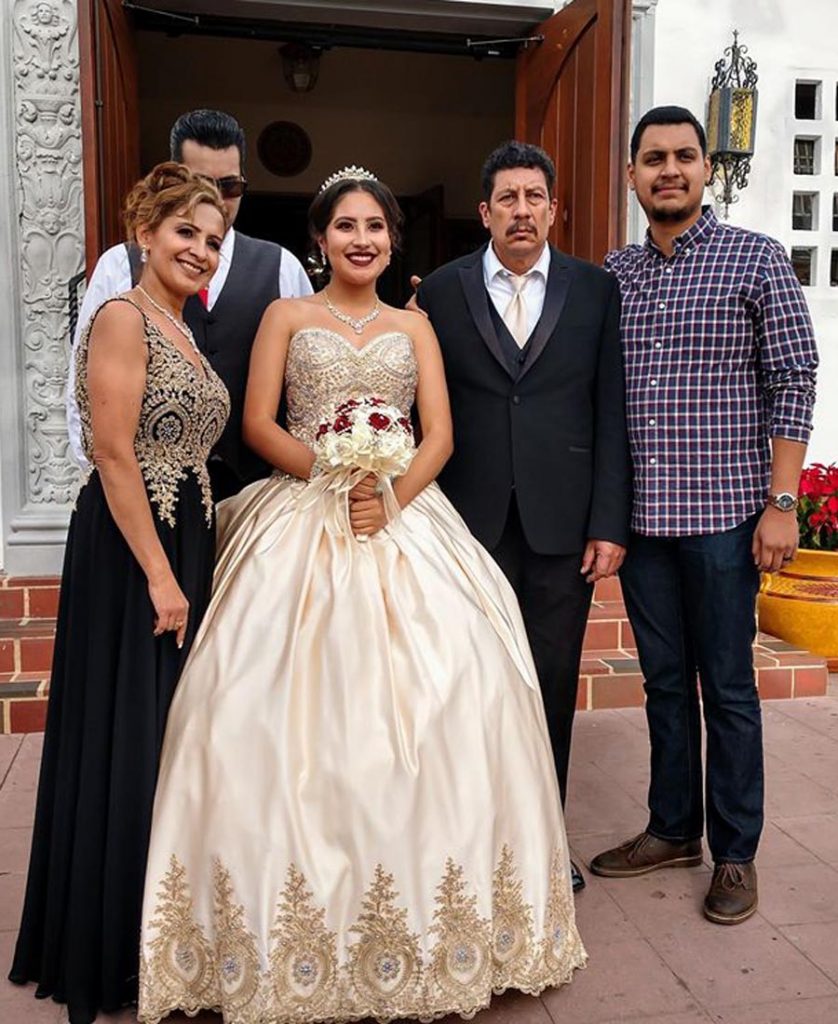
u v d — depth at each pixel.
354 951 2.18
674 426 2.83
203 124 3.00
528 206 2.74
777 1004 2.46
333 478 2.54
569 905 2.46
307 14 5.21
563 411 2.85
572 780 3.74
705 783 2.97
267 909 2.14
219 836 2.20
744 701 2.87
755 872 2.91
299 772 2.22
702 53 5.41
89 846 2.32
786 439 2.74
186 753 2.28
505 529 2.92
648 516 2.88
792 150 5.61
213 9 5.14
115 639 2.37
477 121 8.20
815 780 3.76
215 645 2.38
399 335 2.78
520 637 2.67
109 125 4.51
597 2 4.62
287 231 8.73
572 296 2.86
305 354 2.71
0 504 4.75
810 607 5.04
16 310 4.68
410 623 2.41
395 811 2.20
